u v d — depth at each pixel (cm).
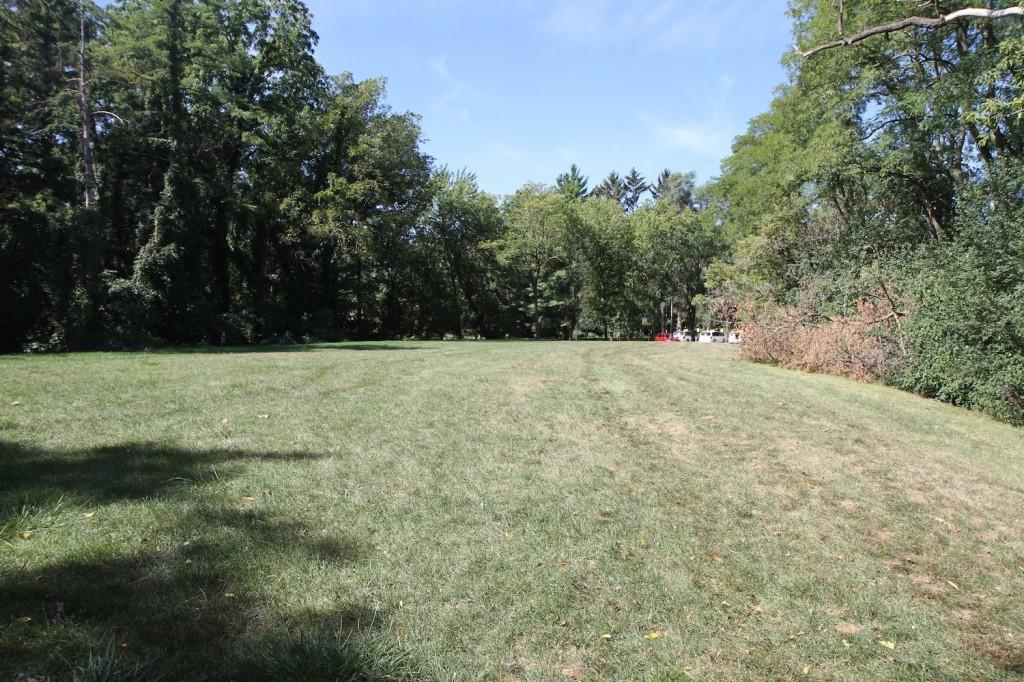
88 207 2320
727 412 933
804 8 2112
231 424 683
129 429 634
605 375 1310
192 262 2800
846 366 1571
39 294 2188
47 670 247
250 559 364
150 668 256
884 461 715
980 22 1539
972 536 503
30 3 2362
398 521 443
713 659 308
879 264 1689
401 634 305
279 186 3528
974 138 1745
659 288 6388
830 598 381
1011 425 1099
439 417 788
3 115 2323
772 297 2011
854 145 2044
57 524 385
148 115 2752
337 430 686
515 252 5056
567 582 373
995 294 1166
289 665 266
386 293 4569
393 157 3947
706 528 476
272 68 3362
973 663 322
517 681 278
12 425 620
